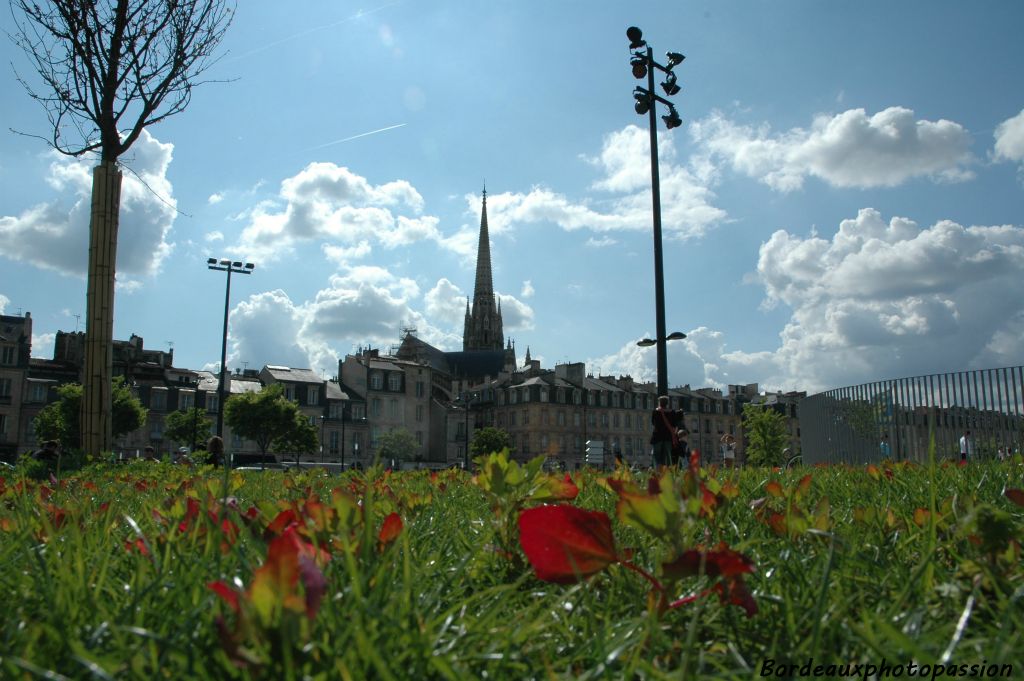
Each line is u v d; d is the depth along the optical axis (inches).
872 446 568.1
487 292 6515.8
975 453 432.8
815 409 695.1
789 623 51.8
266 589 38.0
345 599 52.1
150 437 2824.8
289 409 2450.8
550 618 55.1
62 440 2057.1
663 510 54.8
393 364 3484.3
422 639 45.9
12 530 86.1
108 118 428.5
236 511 78.7
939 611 54.5
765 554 79.2
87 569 65.5
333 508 68.4
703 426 3907.5
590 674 44.8
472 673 46.8
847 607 52.7
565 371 3892.7
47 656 43.7
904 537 82.1
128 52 418.0
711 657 48.8
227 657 39.9
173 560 66.6
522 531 53.9
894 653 45.0
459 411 3671.3
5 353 2716.5
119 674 40.4
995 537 59.6
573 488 82.5
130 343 3070.9
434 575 69.2
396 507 107.0
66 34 406.3
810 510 110.2
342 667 36.6
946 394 489.4
